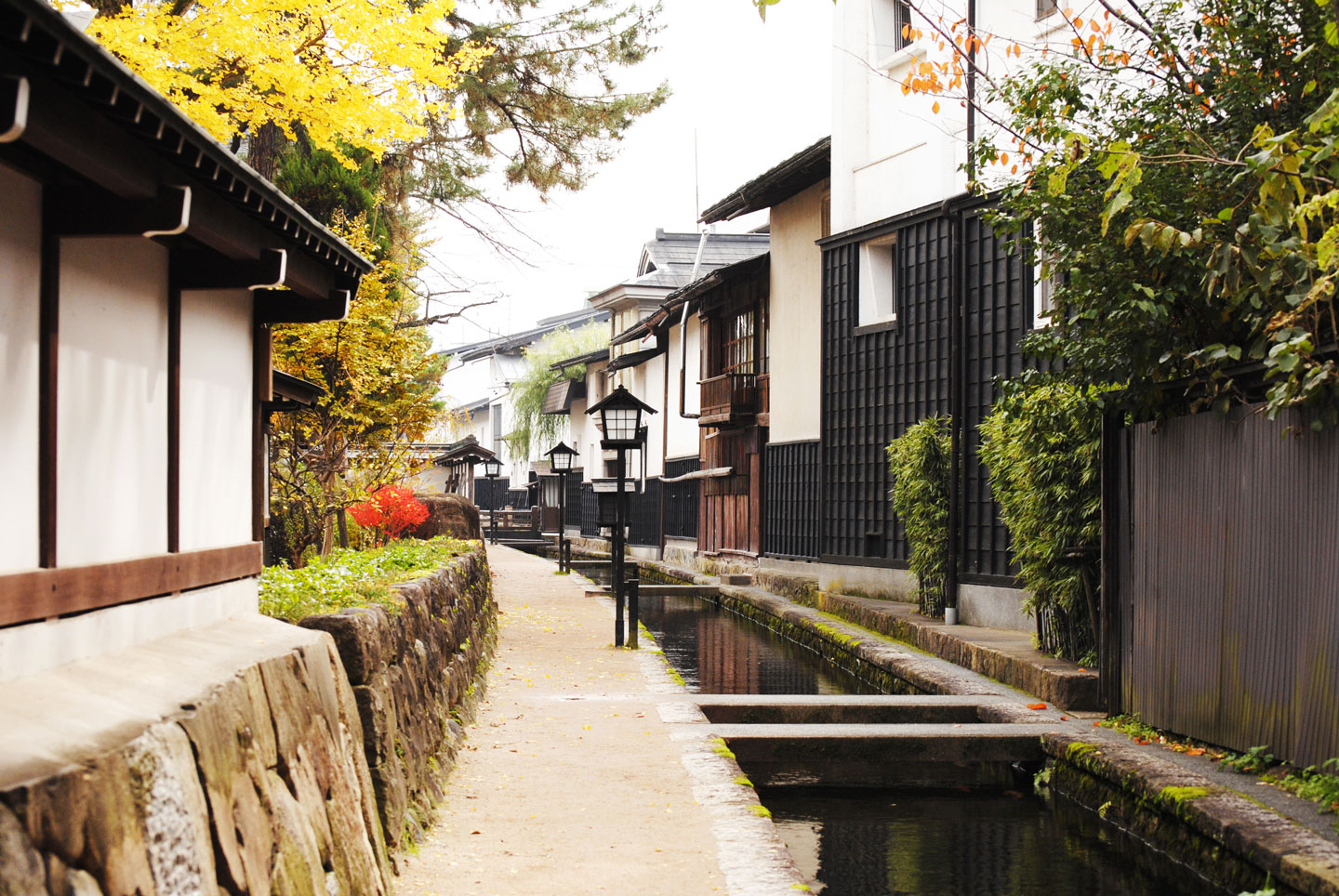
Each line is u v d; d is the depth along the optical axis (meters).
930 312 15.62
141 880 2.34
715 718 9.42
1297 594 6.36
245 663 3.45
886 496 16.75
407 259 14.05
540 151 14.64
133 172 3.07
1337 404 5.94
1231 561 7.06
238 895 2.83
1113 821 7.00
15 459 2.93
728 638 17.52
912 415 16.00
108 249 3.51
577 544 41.97
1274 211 5.54
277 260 4.04
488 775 6.85
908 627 13.59
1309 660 6.23
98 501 3.43
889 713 9.54
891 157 16.61
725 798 6.31
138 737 2.48
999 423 11.50
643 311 36.94
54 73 2.59
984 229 14.22
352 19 7.20
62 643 3.14
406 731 5.68
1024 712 9.03
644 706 9.28
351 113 7.33
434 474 53.50
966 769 8.71
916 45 15.85
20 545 2.96
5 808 1.95
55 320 3.11
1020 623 12.81
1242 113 7.52
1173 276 7.25
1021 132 9.53
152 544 3.87
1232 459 7.07
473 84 13.31
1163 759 7.11
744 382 23.92
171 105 2.96
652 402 34.09
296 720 3.68
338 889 3.68
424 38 7.62
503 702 9.48
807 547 20.88
